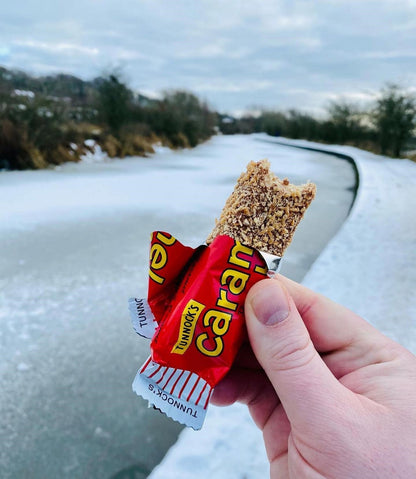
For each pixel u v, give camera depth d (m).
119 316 3.58
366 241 6.11
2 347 3.06
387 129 23.42
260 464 2.07
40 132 11.88
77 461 2.18
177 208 7.76
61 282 4.19
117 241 5.55
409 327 3.55
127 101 17.72
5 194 8.01
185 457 2.11
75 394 2.64
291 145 33.00
